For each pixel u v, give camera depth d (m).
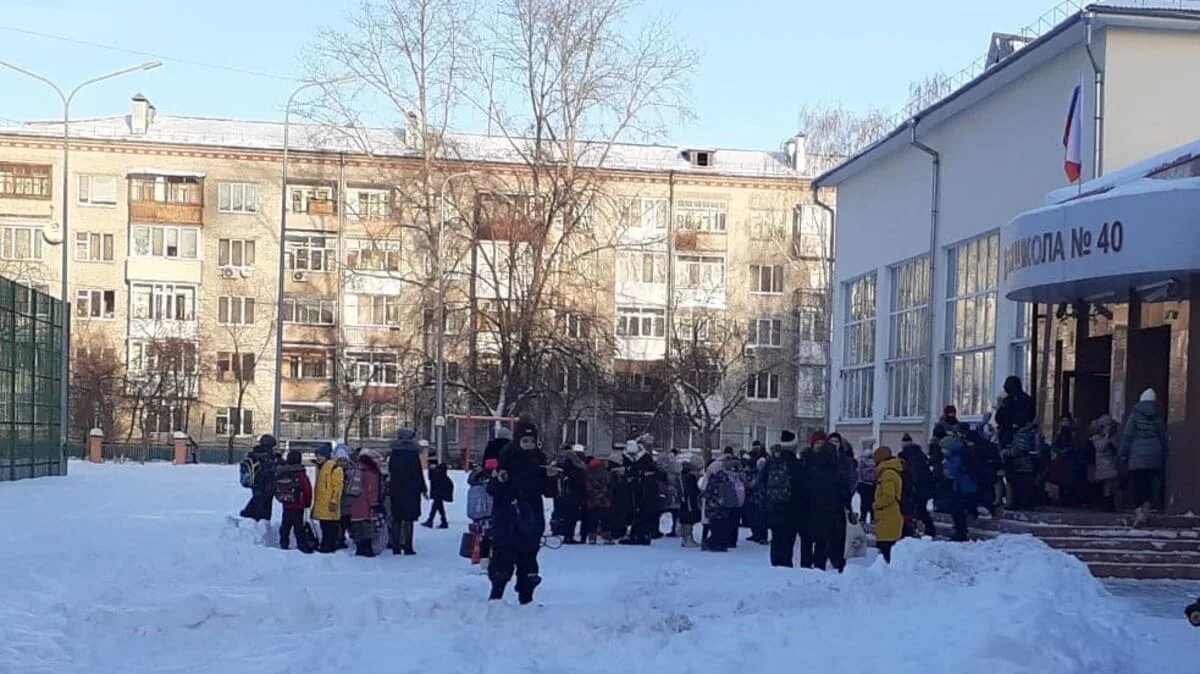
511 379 41.72
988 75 26.25
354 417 57.19
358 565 16.09
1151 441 17.45
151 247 61.38
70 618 10.63
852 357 37.53
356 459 18.11
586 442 55.38
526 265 42.25
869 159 34.88
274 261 61.78
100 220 61.38
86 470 41.16
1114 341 20.64
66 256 44.47
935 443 20.11
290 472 18.23
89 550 14.73
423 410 47.25
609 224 45.69
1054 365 22.80
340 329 59.81
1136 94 23.02
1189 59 23.12
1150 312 19.47
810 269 62.19
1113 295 20.67
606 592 13.38
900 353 33.47
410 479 18.17
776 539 16.06
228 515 20.81
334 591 13.12
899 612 10.48
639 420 55.38
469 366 43.66
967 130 28.91
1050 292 20.64
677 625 10.74
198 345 60.25
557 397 42.72
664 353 58.53
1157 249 16.94
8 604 10.93
